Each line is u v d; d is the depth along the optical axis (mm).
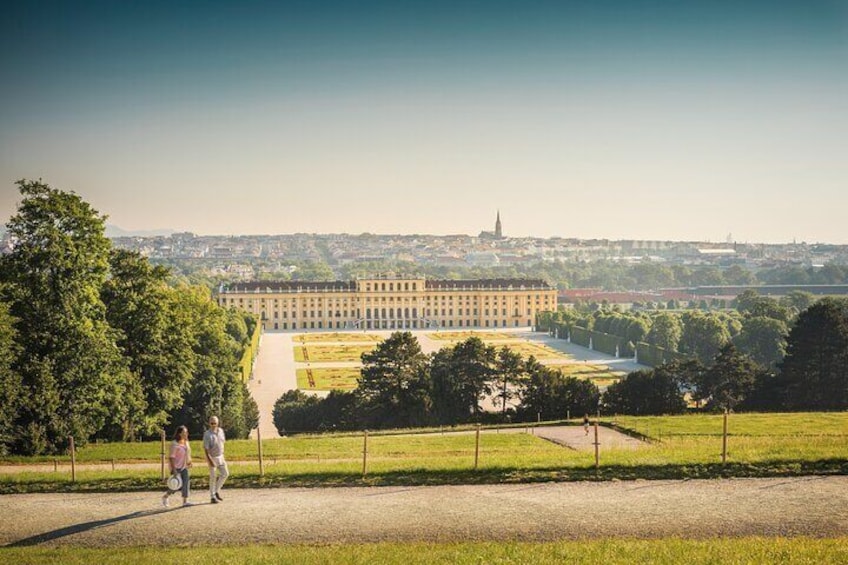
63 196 81375
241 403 132125
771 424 92312
